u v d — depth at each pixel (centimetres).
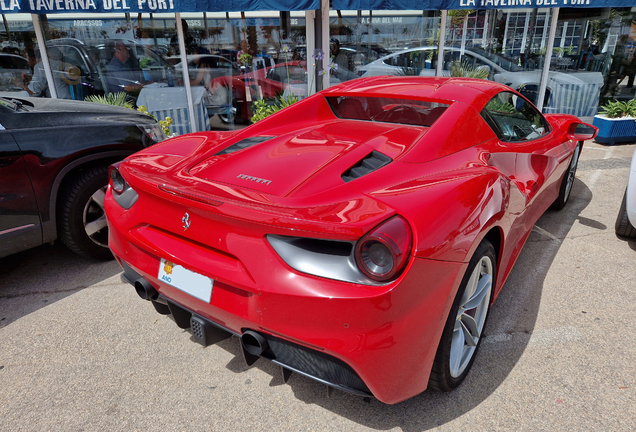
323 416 182
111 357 221
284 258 146
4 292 284
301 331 144
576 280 286
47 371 211
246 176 181
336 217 140
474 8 625
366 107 260
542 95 817
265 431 175
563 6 657
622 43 812
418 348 151
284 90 720
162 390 198
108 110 342
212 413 185
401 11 729
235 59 681
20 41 609
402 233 138
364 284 137
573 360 211
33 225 276
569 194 425
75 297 277
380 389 148
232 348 228
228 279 154
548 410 182
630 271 296
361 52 739
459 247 154
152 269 187
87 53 629
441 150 201
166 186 169
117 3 511
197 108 686
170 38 643
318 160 192
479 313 206
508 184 197
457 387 195
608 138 673
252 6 541
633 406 183
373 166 188
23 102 317
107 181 308
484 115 237
